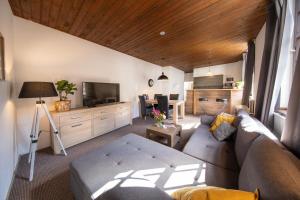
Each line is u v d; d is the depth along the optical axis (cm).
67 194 157
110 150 172
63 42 318
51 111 275
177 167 137
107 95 408
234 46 405
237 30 304
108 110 370
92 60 387
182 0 206
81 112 299
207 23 273
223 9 226
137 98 573
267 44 230
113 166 136
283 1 176
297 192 59
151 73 649
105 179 116
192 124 449
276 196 63
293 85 120
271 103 201
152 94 661
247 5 216
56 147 252
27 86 200
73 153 254
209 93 579
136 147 183
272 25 220
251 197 66
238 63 609
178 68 777
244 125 183
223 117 261
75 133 288
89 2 212
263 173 80
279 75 189
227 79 608
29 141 262
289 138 121
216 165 149
